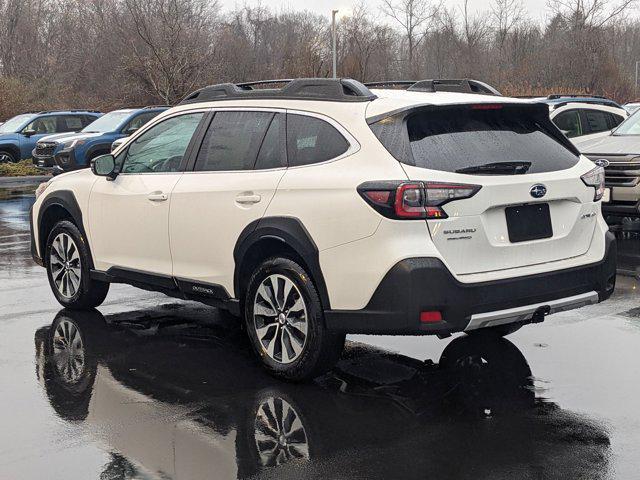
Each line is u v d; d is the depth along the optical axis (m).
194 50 30.88
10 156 23.67
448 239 4.90
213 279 5.98
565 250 5.40
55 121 24.52
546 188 5.23
